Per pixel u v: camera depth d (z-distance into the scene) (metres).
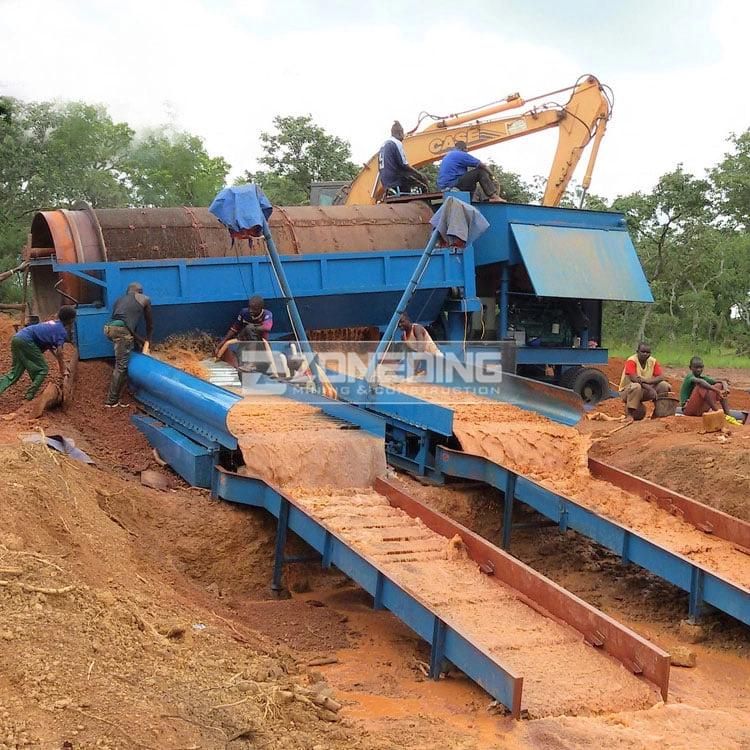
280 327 14.91
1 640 5.42
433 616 7.52
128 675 5.54
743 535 9.80
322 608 9.44
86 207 14.34
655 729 6.56
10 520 7.24
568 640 7.73
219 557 9.84
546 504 10.69
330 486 10.65
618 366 23.47
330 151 39.03
